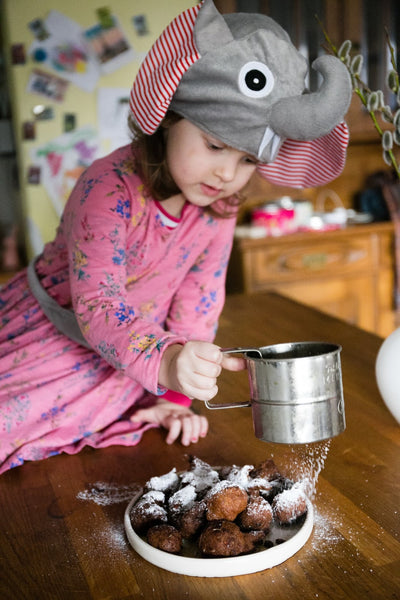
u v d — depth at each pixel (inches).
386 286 126.0
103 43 109.4
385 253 124.6
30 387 46.9
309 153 43.7
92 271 40.4
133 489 38.2
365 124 121.5
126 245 46.5
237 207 50.2
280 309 73.9
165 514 31.9
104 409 47.4
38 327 48.8
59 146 111.4
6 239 121.5
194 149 38.5
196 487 33.4
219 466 40.1
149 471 40.6
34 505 36.9
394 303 126.9
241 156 38.7
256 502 31.0
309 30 117.6
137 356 35.6
